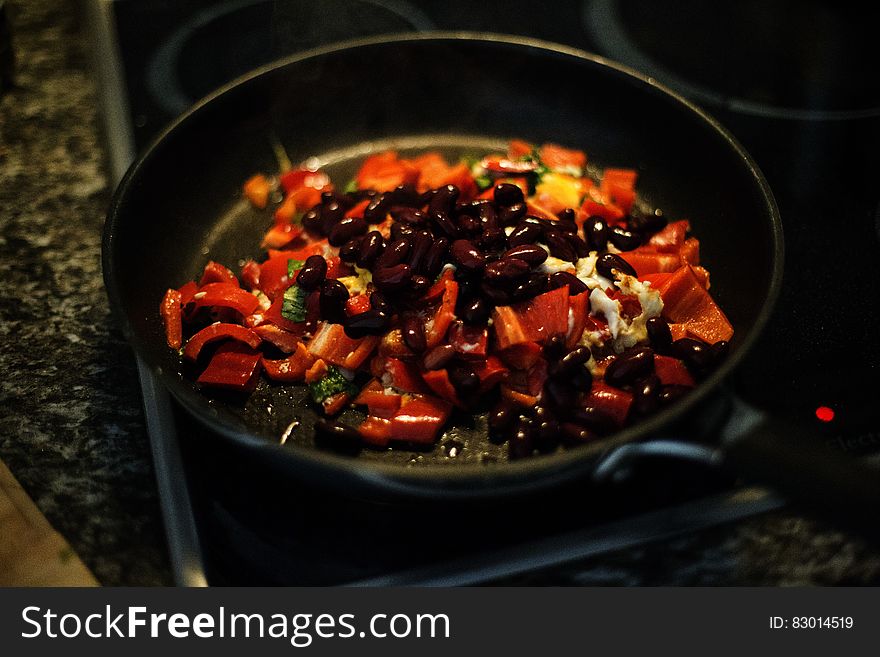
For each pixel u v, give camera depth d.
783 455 0.33
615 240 0.45
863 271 0.46
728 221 0.46
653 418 0.35
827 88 0.54
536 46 0.50
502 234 0.42
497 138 0.53
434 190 0.45
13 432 0.41
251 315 0.43
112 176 0.51
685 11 0.59
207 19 0.58
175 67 0.55
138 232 0.44
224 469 0.39
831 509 0.32
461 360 0.41
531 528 0.38
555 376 0.39
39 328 0.45
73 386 0.42
